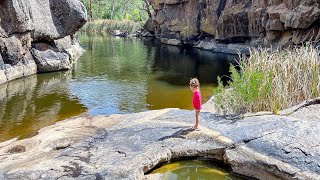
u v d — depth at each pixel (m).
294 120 5.30
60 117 8.20
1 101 9.48
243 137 5.00
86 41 29.17
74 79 12.64
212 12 23.11
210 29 23.41
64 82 12.08
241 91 6.40
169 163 4.96
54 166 4.53
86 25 43.03
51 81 12.17
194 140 5.16
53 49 14.27
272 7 17.48
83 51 21.70
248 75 6.65
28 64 12.80
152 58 19.00
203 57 19.41
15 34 11.80
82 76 13.27
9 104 9.23
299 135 4.79
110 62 17.22
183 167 4.88
